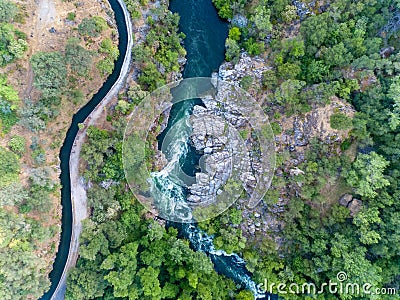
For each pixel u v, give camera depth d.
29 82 50.94
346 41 50.78
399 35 49.94
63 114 53.69
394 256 49.94
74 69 49.47
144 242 53.03
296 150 53.78
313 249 51.34
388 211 47.72
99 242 49.97
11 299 47.06
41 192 50.44
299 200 52.62
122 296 48.91
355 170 49.00
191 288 51.25
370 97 49.72
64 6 52.75
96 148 52.47
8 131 50.44
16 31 49.69
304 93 51.44
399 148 47.72
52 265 54.06
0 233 45.50
